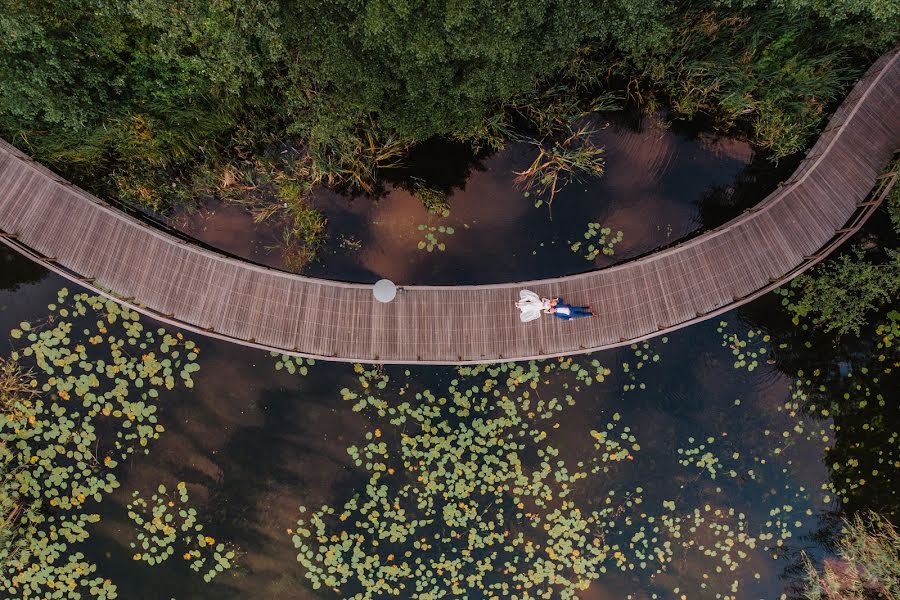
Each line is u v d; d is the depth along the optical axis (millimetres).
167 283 9945
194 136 10203
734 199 11047
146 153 10219
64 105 8969
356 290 10086
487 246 10961
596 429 10820
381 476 10703
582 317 10188
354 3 7379
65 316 10398
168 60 9062
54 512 10430
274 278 10039
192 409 10625
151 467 10578
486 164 10969
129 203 10648
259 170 10648
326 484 10719
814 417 11023
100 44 8938
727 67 10336
